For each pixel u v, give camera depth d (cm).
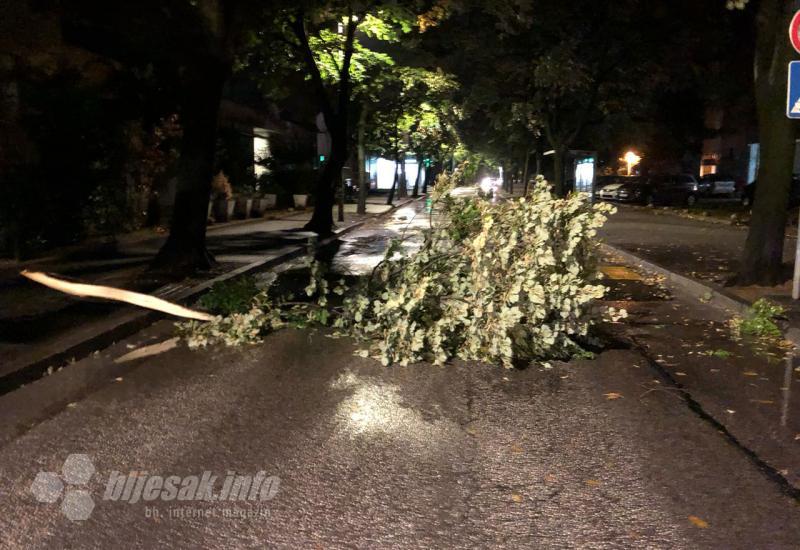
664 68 2828
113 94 1891
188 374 723
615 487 466
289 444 537
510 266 771
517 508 437
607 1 2525
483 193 961
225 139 2845
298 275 1408
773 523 420
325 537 403
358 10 2038
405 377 715
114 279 1176
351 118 3209
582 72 2691
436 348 756
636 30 2639
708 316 1016
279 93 2436
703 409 620
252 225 2436
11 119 1444
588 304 812
